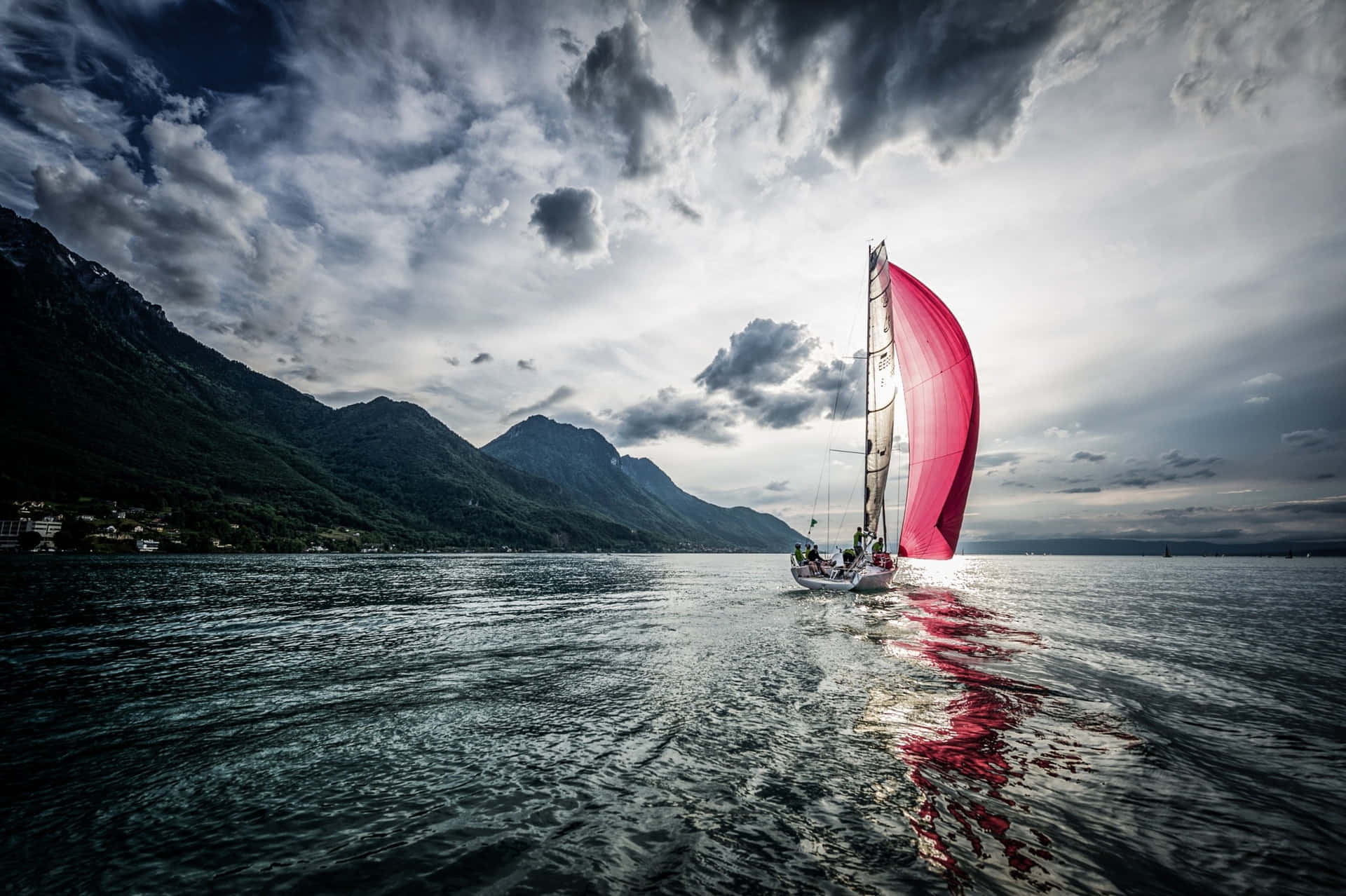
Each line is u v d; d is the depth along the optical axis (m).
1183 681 11.55
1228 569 96.12
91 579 41.72
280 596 31.86
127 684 11.84
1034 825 5.57
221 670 13.12
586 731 8.55
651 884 4.61
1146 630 18.94
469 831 5.54
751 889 4.53
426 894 4.51
